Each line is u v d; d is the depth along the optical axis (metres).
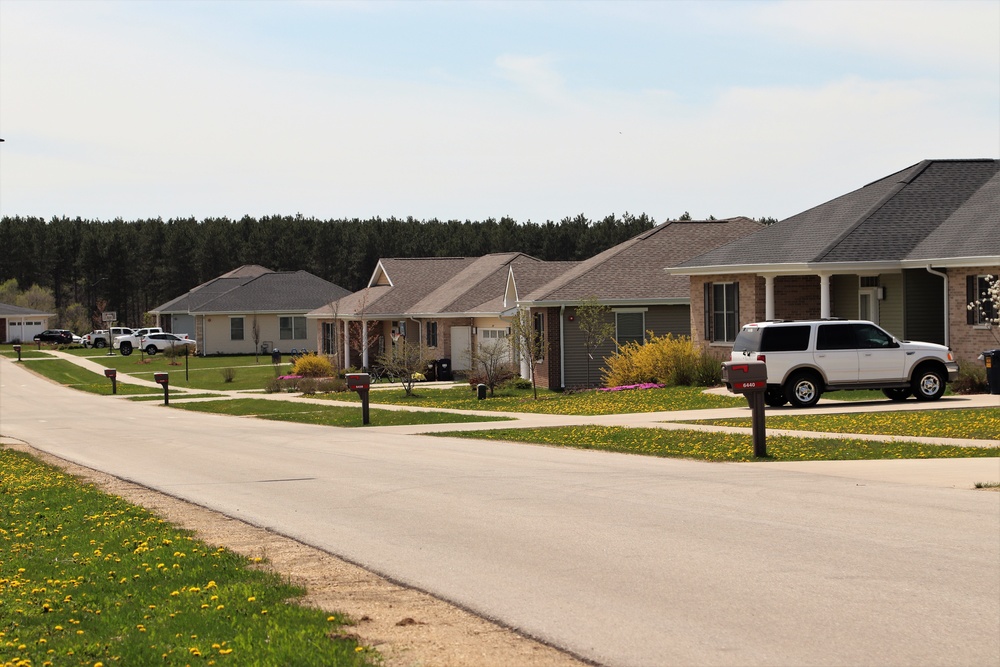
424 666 7.94
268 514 15.75
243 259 158.50
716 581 10.42
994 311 33.41
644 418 28.78
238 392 57.88
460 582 10.77
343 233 162.62
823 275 36.12
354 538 13.46
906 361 29.62
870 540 12.16
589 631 8.85
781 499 15.33
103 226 184.38
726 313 40.56
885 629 8.66
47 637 8.86
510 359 52.19
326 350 74.25
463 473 19.73
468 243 155.50
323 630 8.84
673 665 7.91
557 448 24.17
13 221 168.88
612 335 45.88
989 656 7.94
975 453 19.97
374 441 27.83
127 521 15.28
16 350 102.62
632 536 12.86
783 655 8.06
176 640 8.60
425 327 63.81
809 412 27.92
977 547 11.67
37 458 26.78
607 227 150.12
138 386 66.44
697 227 50.97
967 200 38.12
